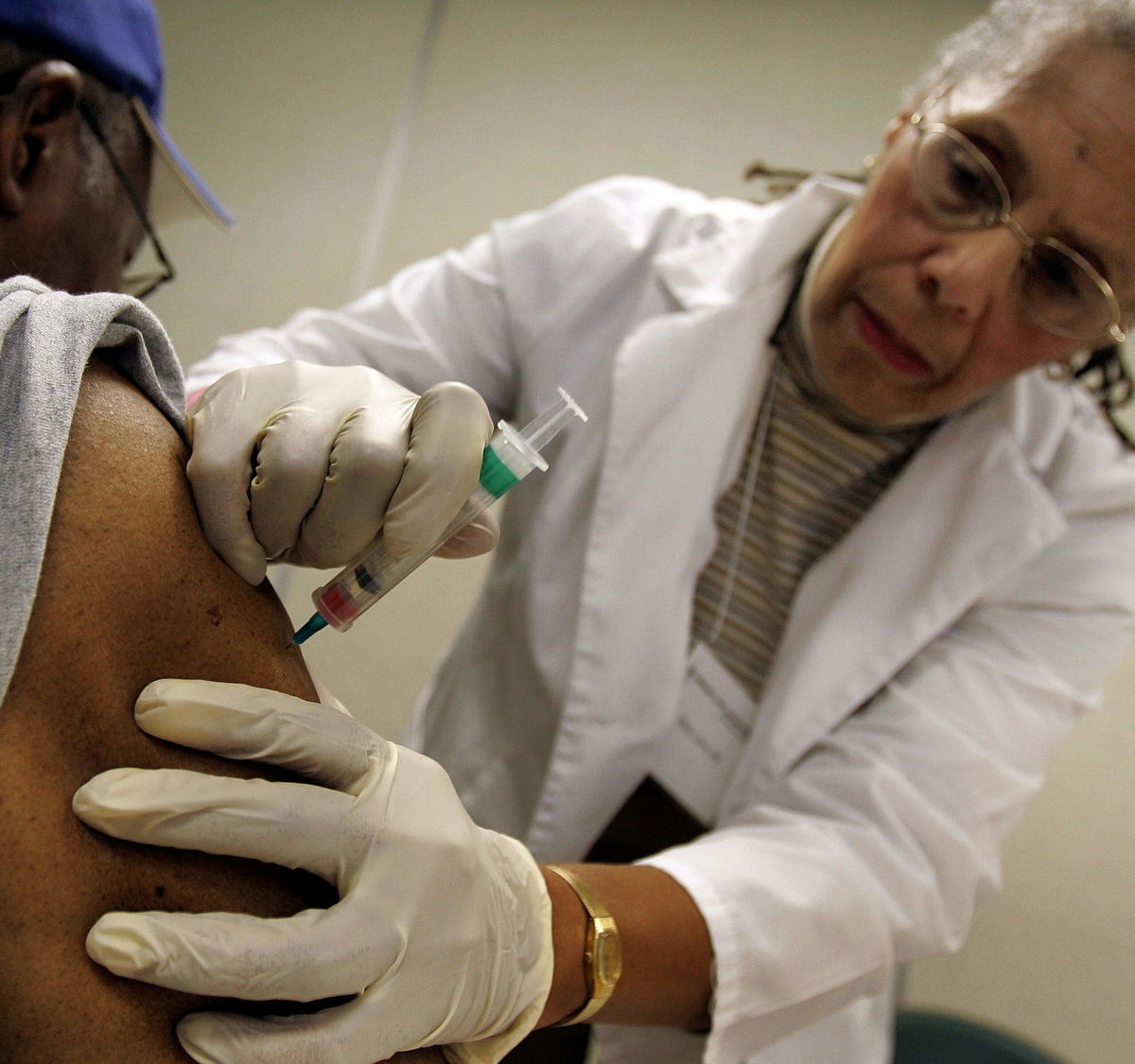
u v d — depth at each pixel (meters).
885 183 1.04
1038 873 1.94
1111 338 1.02
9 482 0.47
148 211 1.01
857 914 0.95
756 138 2.09
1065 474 1.26
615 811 1.22
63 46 0.79
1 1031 0.44
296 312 2.19
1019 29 0.99
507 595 1.32
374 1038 0.54
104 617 0.50
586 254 1.33
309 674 0.63
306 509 0.57
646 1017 0.85
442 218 2.19
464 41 2.20
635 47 2.14
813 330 1.12
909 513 1.24
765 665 1.32
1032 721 1.14
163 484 0.55
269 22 2.21
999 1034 1.83
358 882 0.54
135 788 0.48
